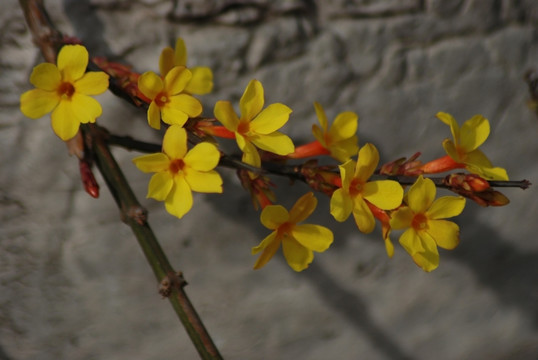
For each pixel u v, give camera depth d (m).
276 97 0.51
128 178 0.50
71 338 0.52
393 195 0.44
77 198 0.50
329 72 0.51
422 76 0.52
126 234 0.51
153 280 0.52
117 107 0.49
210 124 0.45
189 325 0.44
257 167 0.43
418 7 0.51
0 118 0.49
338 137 0.47
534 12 0.52
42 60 0.49
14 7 0.48
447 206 0.44
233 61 0.50
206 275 0.52
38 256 0.51
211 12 0.49
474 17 0.52
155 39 0.49
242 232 0.52
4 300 0.51
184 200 0.43
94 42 0.49
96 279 0.51
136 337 0.52
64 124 0.44
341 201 0.43
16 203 0.50
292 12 0.50
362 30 0.51
